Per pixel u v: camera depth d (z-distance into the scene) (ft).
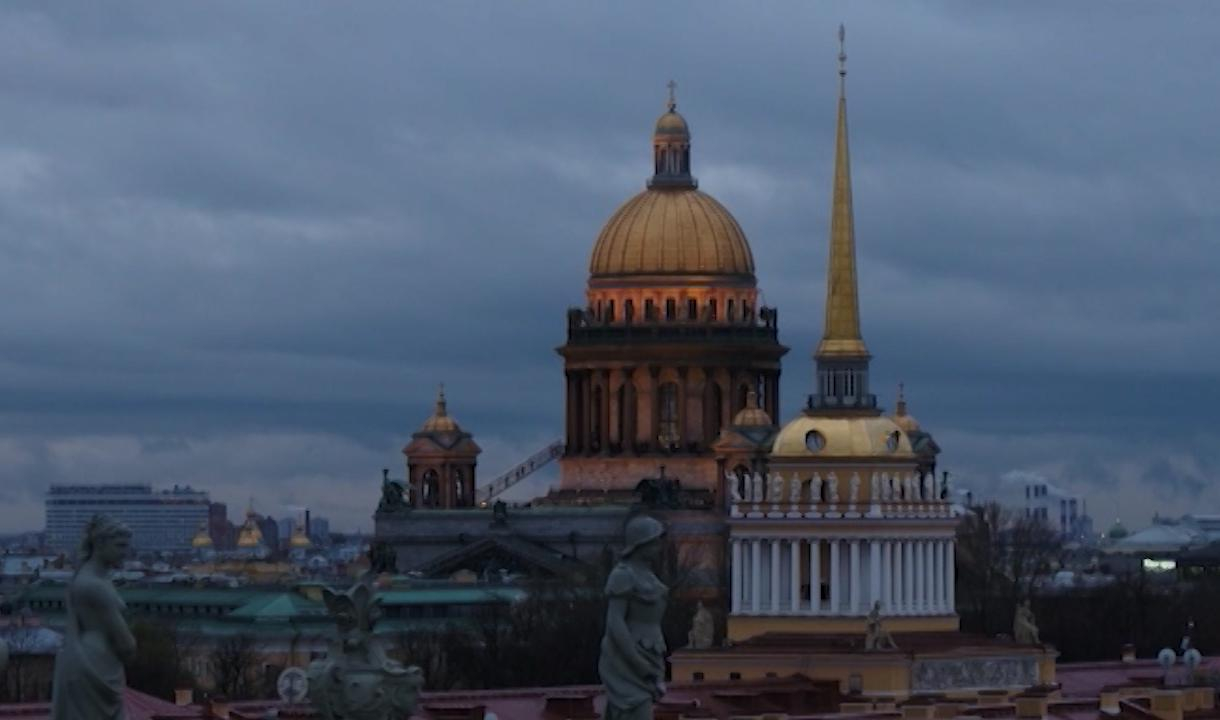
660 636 330.54
